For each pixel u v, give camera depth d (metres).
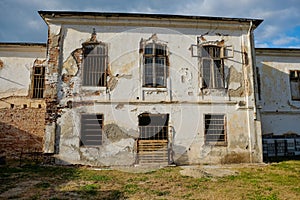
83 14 10.71
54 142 10.00
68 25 10.91
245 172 8.98
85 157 10.05
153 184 7.27
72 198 5.91
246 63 11.58
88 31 10.94
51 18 10.74
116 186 7.02
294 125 14.98
